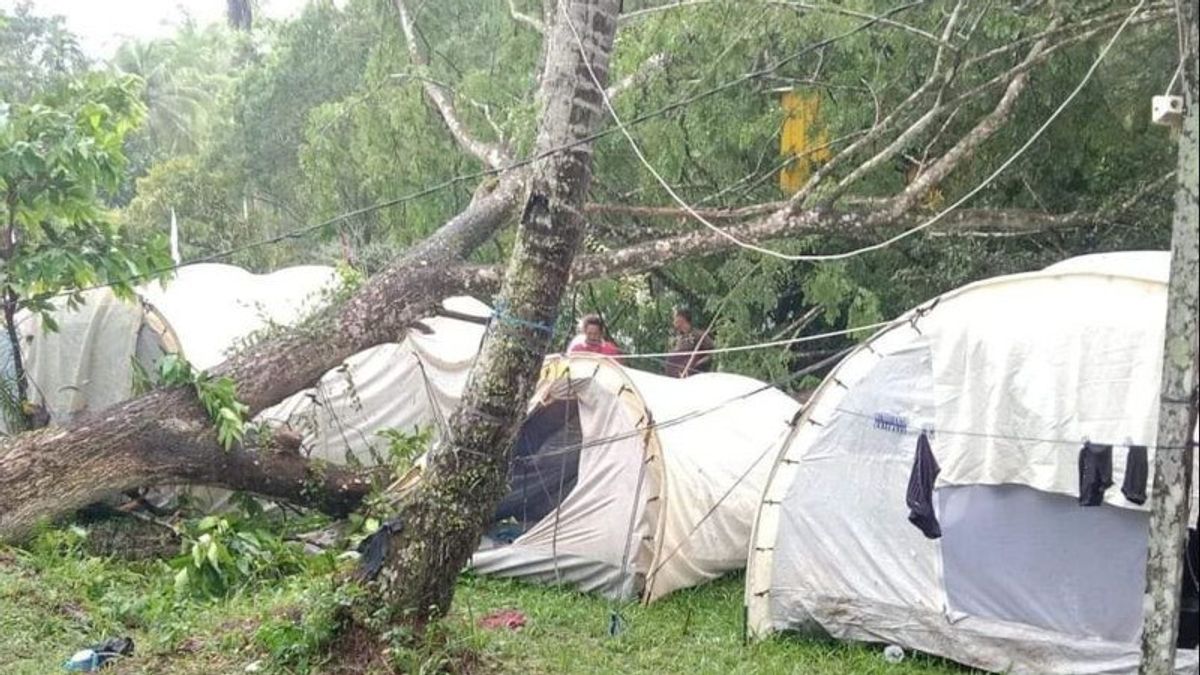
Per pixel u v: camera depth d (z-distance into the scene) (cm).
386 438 1092
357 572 664
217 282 1304
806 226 1042
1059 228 1162
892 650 777
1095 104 1177
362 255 1631
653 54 1154
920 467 741
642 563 902
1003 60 1130
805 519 803
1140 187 1182
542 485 987
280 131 2477
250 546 839
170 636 685
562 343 1487
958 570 753
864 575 787
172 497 1077
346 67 2295
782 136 1230
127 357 1177
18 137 930
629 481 916
